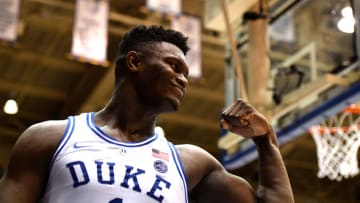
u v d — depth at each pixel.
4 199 1.42
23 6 8.69
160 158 1.53
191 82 10.46
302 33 5.34
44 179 1.49
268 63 5.57
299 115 5.17
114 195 1.39
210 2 6.07
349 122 6.18
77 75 10.27
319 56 5.04
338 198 13.56
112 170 1.43
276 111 5.29
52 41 9.52
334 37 4.94
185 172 1.59
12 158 1.50
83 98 10.71
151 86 1.58
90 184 1.40
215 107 11.32
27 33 9.32
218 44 9.52
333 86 4.86
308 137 11.34
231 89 6.00
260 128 1.73
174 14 7.46
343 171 6.02
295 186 13.54
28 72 10.31
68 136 1.50
